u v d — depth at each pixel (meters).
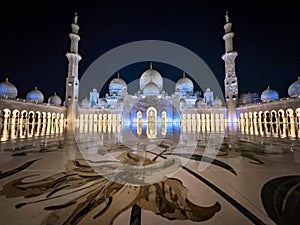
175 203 2.98
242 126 23.08
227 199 3.11
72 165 5.37
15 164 5.50
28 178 4.17
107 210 2.74
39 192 3.38
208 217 2.54
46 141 11.16
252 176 4.36
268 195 3.27
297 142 10.70
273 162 5.76
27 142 10.64
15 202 2.97
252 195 3.28
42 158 6.33
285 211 2.71
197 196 3.23
